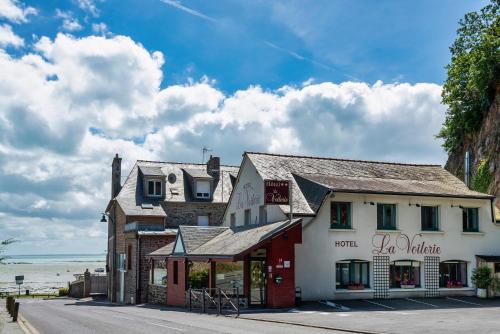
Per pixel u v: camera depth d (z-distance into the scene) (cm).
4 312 2733
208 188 4453
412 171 3453
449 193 2973
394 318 1998
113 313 2552
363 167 3350
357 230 2797
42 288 8562
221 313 2331
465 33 4684
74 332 1705
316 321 1919
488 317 2019
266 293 2519
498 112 4225
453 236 2983
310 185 2875
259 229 2731
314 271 2694
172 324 1880
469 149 4616
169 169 4569
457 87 4672
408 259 2872
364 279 2811
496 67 4303
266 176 2991
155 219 4116
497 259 2953
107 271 4781
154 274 3594
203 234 3120
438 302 2661
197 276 2956
